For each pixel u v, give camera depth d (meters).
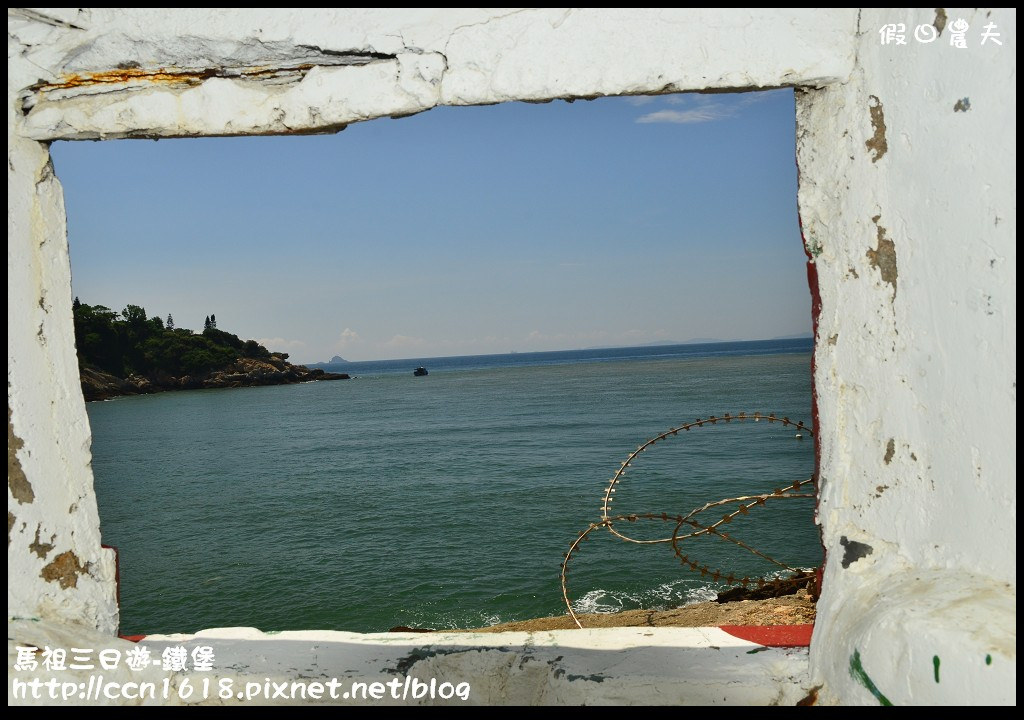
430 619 11.39
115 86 2.23
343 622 11.51
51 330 2.37
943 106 1.75
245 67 2.19
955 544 1.80
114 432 46.09
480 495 20.38
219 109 2.23
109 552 2.49
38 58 2.19
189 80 2.22
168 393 91.50
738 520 14.80
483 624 11.10
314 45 2.13
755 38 2.02
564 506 18.28
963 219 1.72
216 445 36.94
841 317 2.13
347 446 34.19
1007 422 1.63
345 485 23.23
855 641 1.86
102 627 2.44
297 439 38.31
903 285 1.93
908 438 1.93
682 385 65.62
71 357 2.42
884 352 1.99
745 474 20.62
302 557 14.88
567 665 2.30
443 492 21.16
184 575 14.06
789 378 66.69
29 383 2.30
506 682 2.29
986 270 1.66
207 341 103.50
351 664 2.38
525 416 44.47
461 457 28.44
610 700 2.14
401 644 2.50
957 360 1.76
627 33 2.05
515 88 2.09
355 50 2.13
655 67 2.05
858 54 2.00
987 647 1.50
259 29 2.12
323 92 2.18
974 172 1.68
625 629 2.58
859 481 2.09
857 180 2.03
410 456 29.56
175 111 2.24
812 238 2.24
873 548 2.04
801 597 5.25
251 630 2.64
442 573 13.26
